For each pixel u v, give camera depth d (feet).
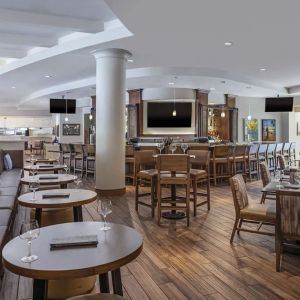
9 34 19.42
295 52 20.65
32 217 12.44
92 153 30.73
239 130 43.39
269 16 14.29
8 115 57.67
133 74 28.37
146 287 9.02
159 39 17.71
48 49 22.00
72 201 10.60
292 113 44.47
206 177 17.80
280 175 15.76
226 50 20.07
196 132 37.96
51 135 59.52
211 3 12.85
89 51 20.42
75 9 16.01
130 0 12.57
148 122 37.83
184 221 15.60
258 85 32.35
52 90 36.86
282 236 9.91
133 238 6.69
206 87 35.47
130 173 26.50
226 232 13.88
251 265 10.44
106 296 5.36
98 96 21.04
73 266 5.32
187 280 9.43
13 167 25.57
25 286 9.09
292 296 8.45
